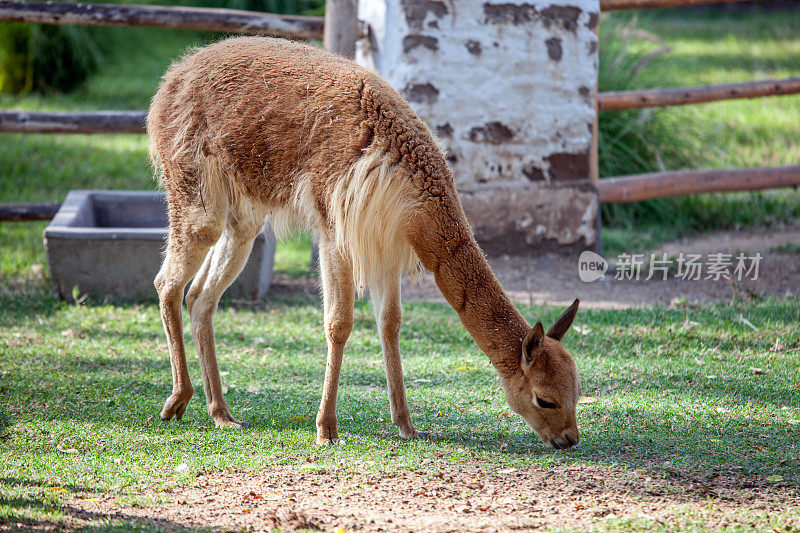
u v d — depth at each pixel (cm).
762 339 1228
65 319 1354
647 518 682
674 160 2169
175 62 995
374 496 744
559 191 1711
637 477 782
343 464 815
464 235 827
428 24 1630
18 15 1595
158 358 1183
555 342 814
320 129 831
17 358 1152
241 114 873
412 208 812
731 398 1004
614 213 2017
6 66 2820
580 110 1706
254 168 876
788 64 3494
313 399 1025
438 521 684
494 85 1669
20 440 871
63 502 724
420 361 1176
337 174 812
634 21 2244
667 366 1123
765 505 713
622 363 1139
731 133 2602
